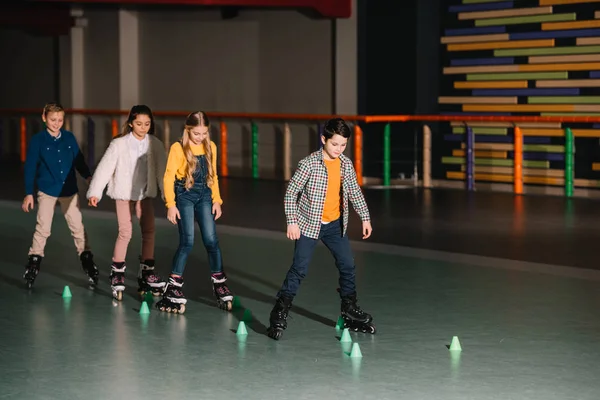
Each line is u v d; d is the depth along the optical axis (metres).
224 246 14.17
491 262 12.83
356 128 21.80
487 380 7.75
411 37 22.23
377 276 11.95
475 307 10.29
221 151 24.38
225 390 7.52
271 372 7.99
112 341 9.01
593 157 19.98
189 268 12.55
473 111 21.67
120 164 10.70
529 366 8.13
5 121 31.05
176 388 7.59
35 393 7.49
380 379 7.78
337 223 9.12
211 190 10.18
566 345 8.79
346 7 22.81
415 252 13.59
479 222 16.36
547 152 20.53
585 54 19.92
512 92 21.03
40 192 11.45
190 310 10.27
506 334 9.18
